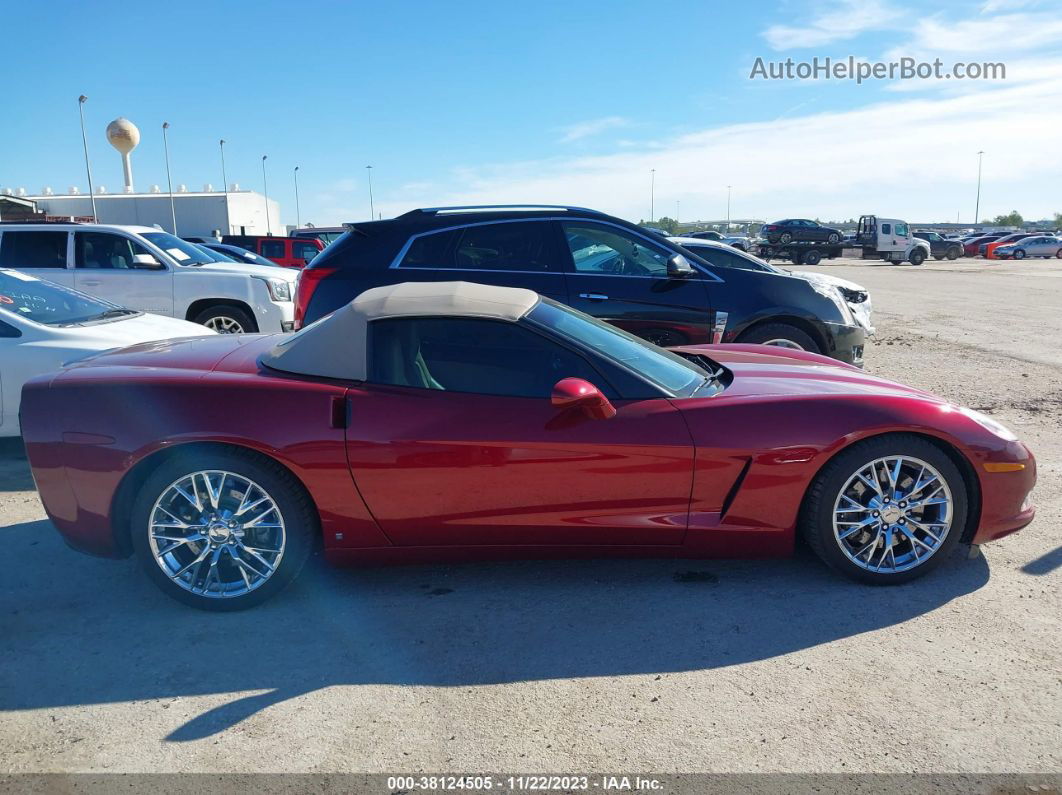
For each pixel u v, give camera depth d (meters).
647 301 6.29
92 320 6.08
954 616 3.32
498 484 3.37
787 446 3.40
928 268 34.81
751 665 2.99
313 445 3.30
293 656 3.08
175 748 2.54
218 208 58.78
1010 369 8.81
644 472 3.39
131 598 3.58
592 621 3.33
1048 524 4.29
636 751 2.51
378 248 6.21
